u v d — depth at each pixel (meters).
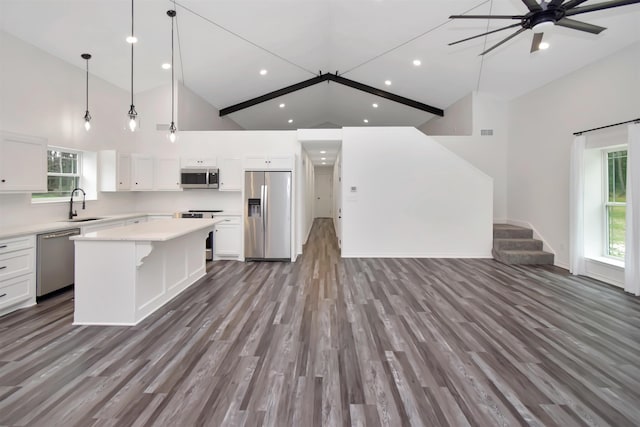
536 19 2.53
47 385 1.91
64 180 4.65
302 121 10.31
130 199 5.89
